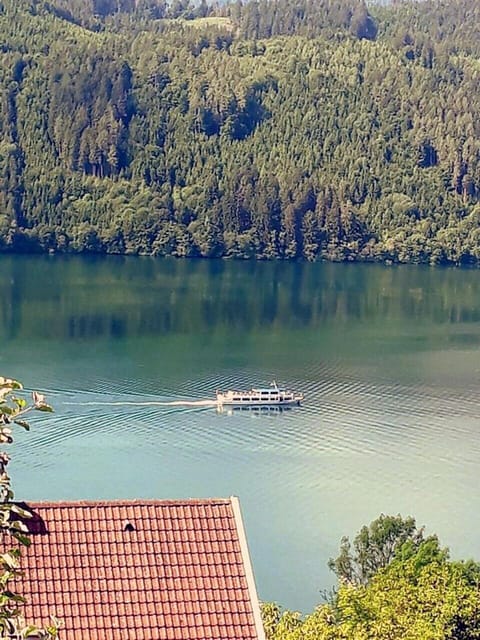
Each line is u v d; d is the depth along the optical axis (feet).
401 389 646.74
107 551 181.06
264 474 473.67
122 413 572.10
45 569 177.37
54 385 625.82
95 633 171.73
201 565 181.57
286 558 380.17
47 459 489.67
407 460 496.64
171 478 470.39
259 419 567.18
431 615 244.22
